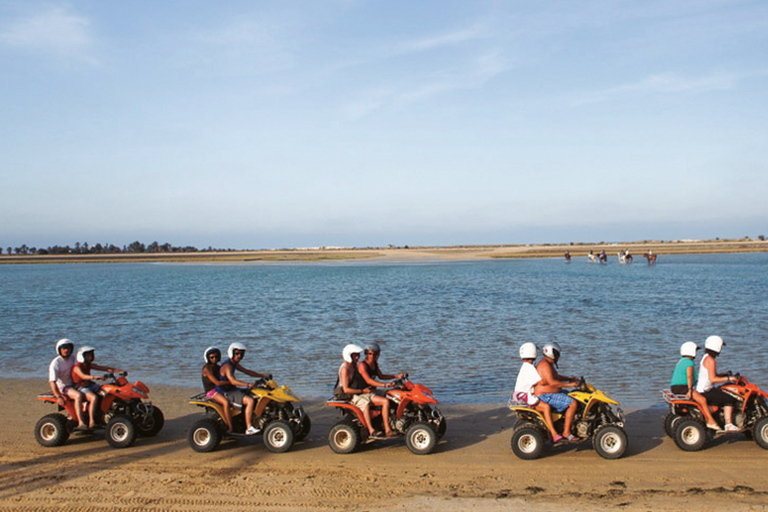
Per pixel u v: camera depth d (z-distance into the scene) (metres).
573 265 85.19
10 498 7.09
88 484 7.56
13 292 45.50
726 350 16.92
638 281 48.53
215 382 9.08
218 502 6.94
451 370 15.27
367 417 8.78
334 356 17.50
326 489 7.32
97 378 9.63
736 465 7.96
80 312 30.14
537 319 25.05
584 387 8.57
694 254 136.62
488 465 8.17
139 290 46.56
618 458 8.31
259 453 8.84
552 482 7.46
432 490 7.26
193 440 8.88
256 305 33.09
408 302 33.56
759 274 57.44
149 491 7.30
